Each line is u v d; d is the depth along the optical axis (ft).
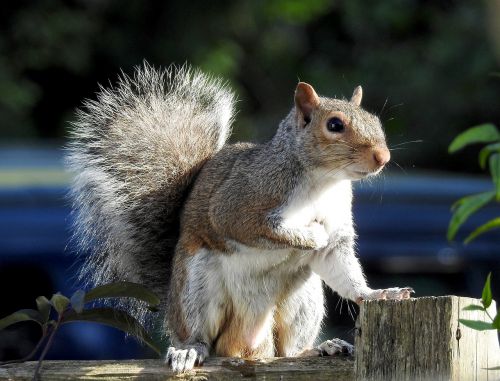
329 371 24.30
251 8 96.68
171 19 96.58
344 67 90.07
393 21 86.22
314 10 94.68
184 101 34.01
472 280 46.78
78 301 23.68
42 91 96.02
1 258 43.47
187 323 30.30
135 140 33.22
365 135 29.30
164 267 32.96
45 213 44.78
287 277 30.48
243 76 95.50
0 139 91.97
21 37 94.22
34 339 44.04
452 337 21.91
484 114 78.13
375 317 22.72
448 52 78.54
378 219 46.68
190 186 33.12
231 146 32.45
